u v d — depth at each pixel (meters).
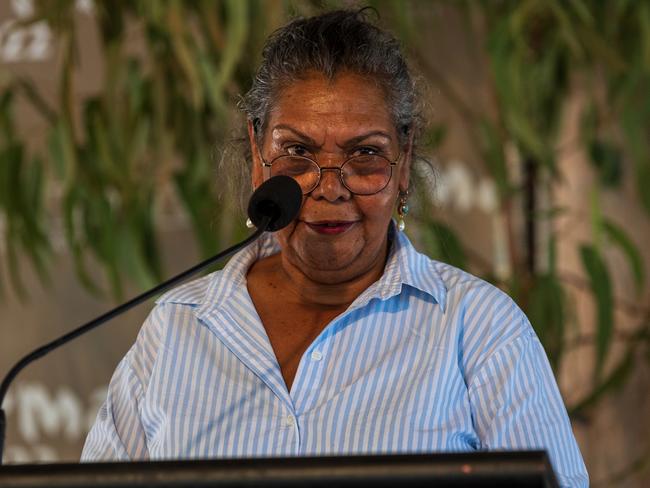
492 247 10.89
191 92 9.72
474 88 10.84
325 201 5.03
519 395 5.01
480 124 9.95
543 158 9.71
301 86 5.10
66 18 9.77
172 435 5.10
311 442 4.96
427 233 8.90
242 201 5.93
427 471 3.16
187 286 5.58
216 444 5.05
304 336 5.30
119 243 9.62
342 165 5.02
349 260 5.17
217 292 5.43
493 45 9.48
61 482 3.25
